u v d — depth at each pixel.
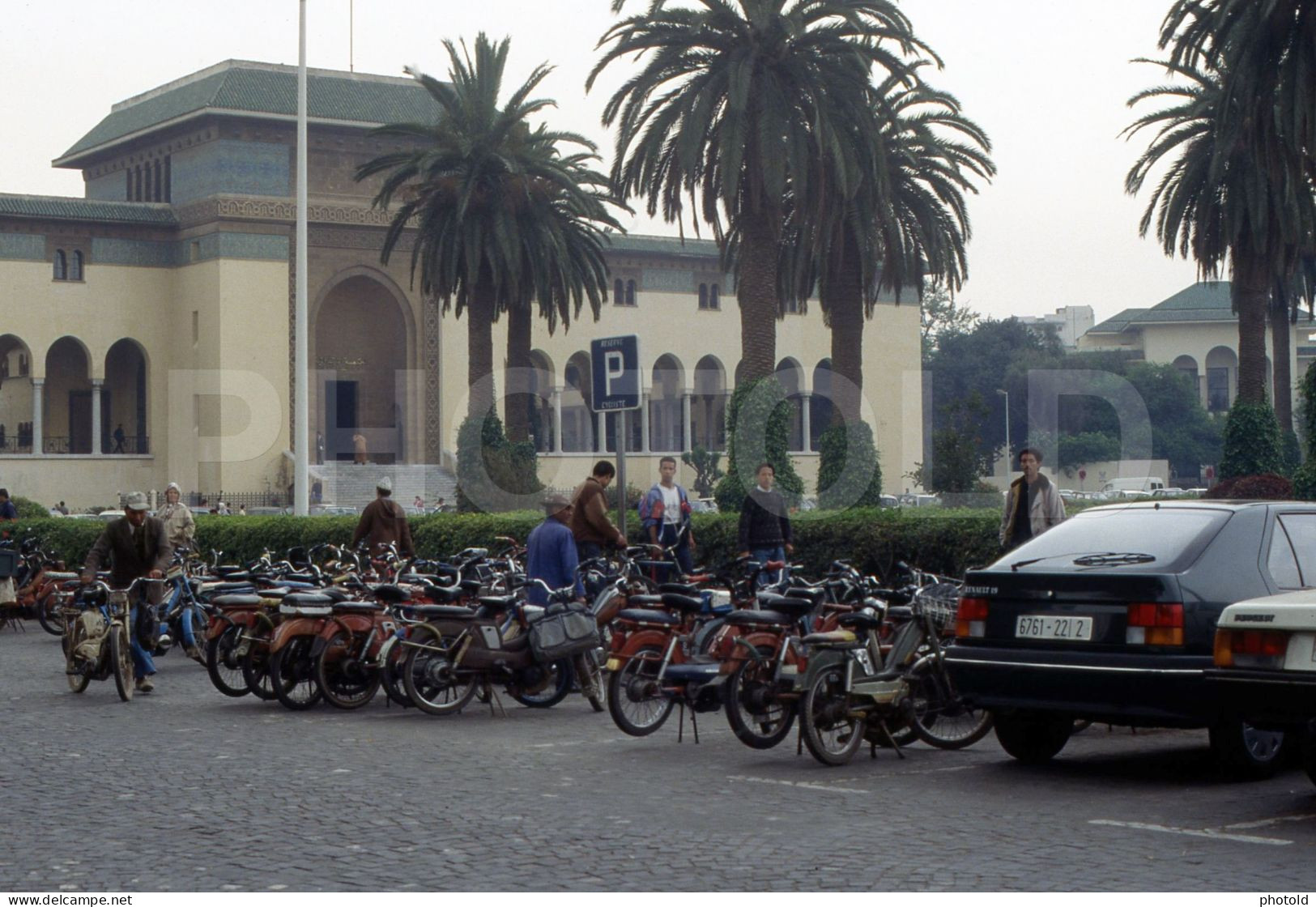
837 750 11.27
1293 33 24.36
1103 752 11.84
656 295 73.31
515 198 47.69
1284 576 10.34
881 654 11.68
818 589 12.54
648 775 10.76
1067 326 123.12
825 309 36.00
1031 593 10.43
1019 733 11.14
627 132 31.97
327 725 13.52
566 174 48.47
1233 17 25.02
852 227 32.44
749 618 11.69
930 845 8.34
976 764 11.25
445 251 47.50
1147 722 9.98
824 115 30.12
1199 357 104.00
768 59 30.92
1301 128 24.19
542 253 47.81
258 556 28.62
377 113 67.31
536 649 13.98
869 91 31.22
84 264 66.00
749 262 32.00
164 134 68.00
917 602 11.88
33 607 24.75
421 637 14.06
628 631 12.68
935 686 11.85
